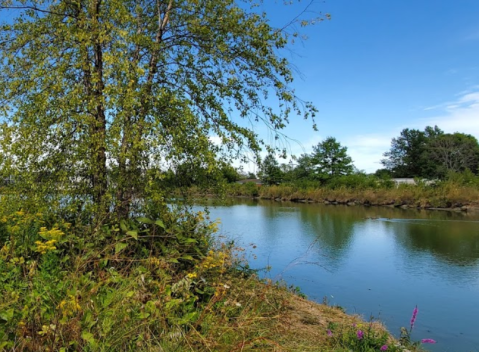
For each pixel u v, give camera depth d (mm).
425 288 8211
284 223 18297
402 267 9922
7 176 4312
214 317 3141
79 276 3211
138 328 2707
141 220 4277
